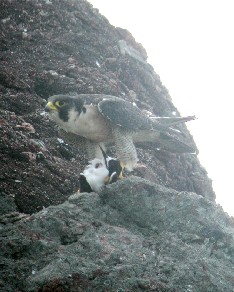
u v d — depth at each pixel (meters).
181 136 20.38
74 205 11.02
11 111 16.55
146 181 11.37
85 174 12.48
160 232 10.91
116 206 11.19
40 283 9.22
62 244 10.20
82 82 18.92
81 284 9.19
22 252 9.82
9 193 12.55
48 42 20.59
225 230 10.95
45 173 13.83
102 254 9.84
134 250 10.02
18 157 13.98
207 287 9.55
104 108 14.20
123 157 14.67
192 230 10.86
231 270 10.19
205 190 18.83
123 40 23.19
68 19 22.16
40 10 21.97
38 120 16.45
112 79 20.14
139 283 9.23
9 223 10.53
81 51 20.91
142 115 15.02
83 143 14.98
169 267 9.67
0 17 21.09
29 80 18.14
